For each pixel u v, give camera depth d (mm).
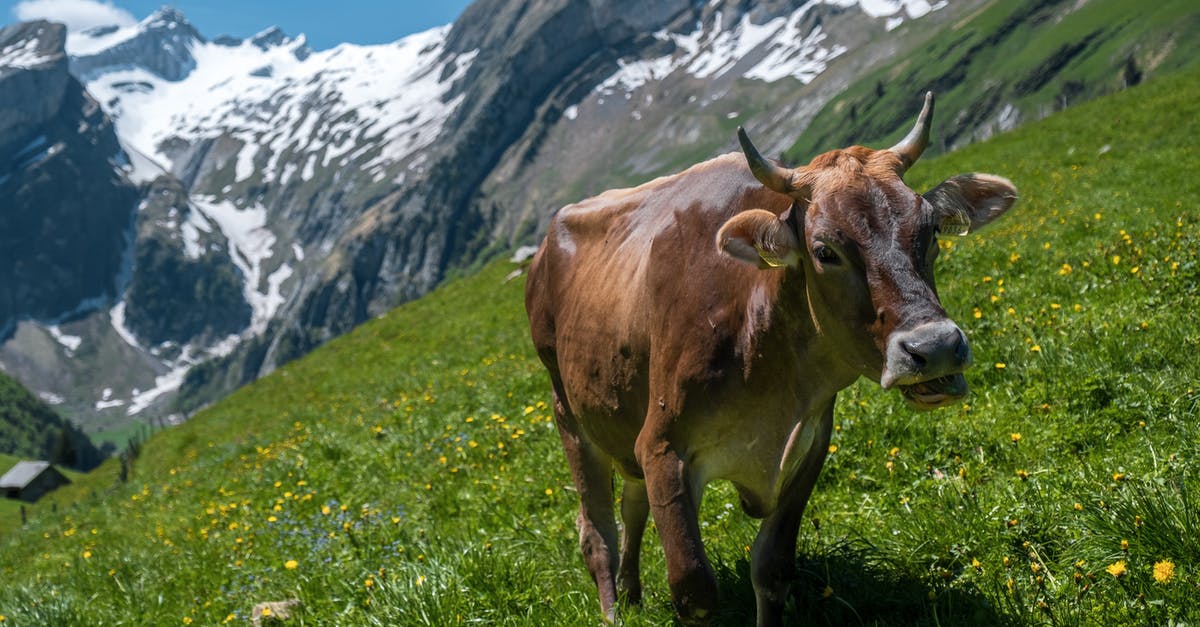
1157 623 4527
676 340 5148
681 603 4918
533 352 19438
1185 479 5531
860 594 5523
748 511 5316
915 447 7527
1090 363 7867
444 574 6469
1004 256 14195
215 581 9375
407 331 33312
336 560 8438
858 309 4246
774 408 4902
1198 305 8516
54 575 12609
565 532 7859
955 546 5699
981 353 8867
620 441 6070
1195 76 33406
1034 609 4820
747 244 4516
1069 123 33469
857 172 4402
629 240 6148
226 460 20250
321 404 24297
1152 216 15203
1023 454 6961
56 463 194750
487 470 10469
